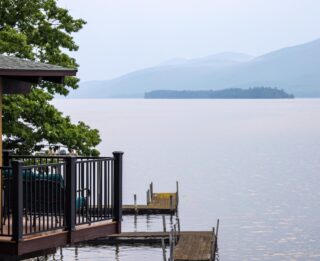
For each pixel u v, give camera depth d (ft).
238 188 311.47
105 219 61.98
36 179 59.11
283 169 389.19
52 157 65.98
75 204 58.54
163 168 389.60
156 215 221.46
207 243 158.20
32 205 58.59
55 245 56.80
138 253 160.86
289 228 217.15
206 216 236.02
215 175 359.46
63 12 125.18
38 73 58.65
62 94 123.95
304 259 173.88
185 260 142.51
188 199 276.41
